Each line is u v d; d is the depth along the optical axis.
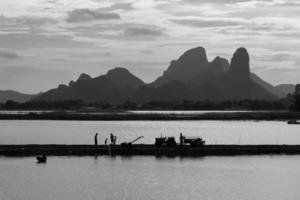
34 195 62.75
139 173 76.44
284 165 84.31
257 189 67.00
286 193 65.06
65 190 65.19
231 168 81.25
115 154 92.94
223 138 144.50
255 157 92.06
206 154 93.94
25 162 85.62
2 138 141.25
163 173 76.56
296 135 159.12
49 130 181.12
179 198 61.50
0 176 73.75
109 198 61.38
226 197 62.56
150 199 61.00
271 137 149.50
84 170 78.75
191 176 74.44
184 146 95.94
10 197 61.75
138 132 171.62
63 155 92.50
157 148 94.00
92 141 131.25
